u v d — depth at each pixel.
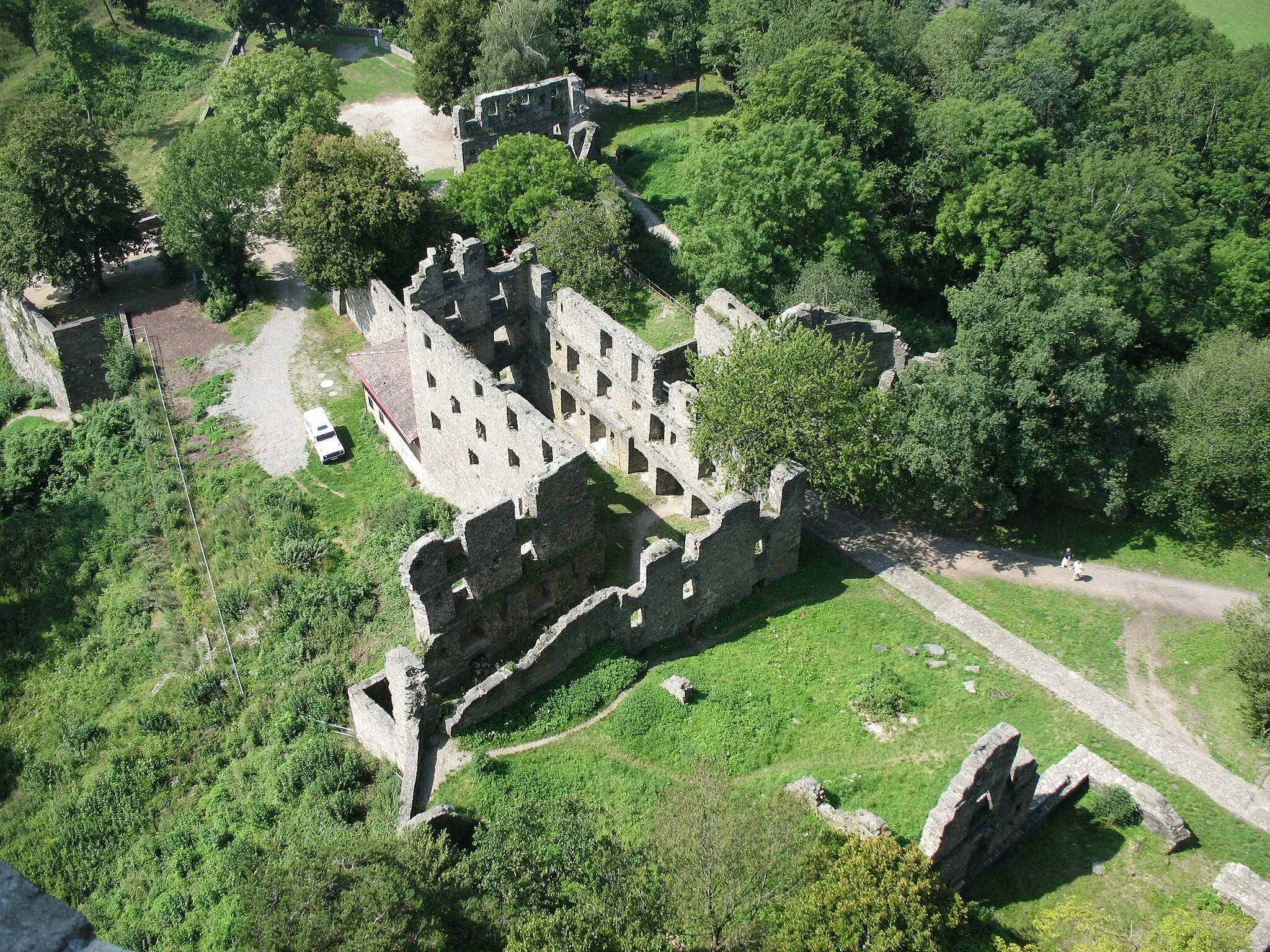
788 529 59.78
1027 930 42.31
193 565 70.19
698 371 63.00
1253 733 51.50
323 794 51.00
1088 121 109.88
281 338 90.19
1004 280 63.88
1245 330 89.25
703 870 36.53
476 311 72.44
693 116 128.75
